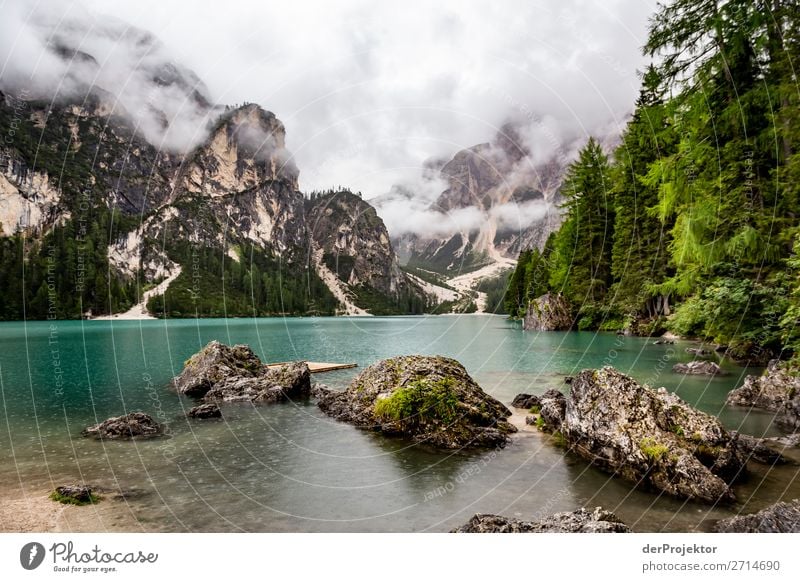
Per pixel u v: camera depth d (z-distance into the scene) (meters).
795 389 12.41
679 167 15.65
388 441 10.73
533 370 21.25
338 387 17.94
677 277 22.55
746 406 13.34
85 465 8.91
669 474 7.67
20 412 13.64
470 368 22.16
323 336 48.56
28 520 6.42
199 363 17.55
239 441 10.70
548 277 59.19
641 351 26.12
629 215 38.16
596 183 44.41
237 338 45.84
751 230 14.17
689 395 14.77
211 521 6.47
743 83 13.64
